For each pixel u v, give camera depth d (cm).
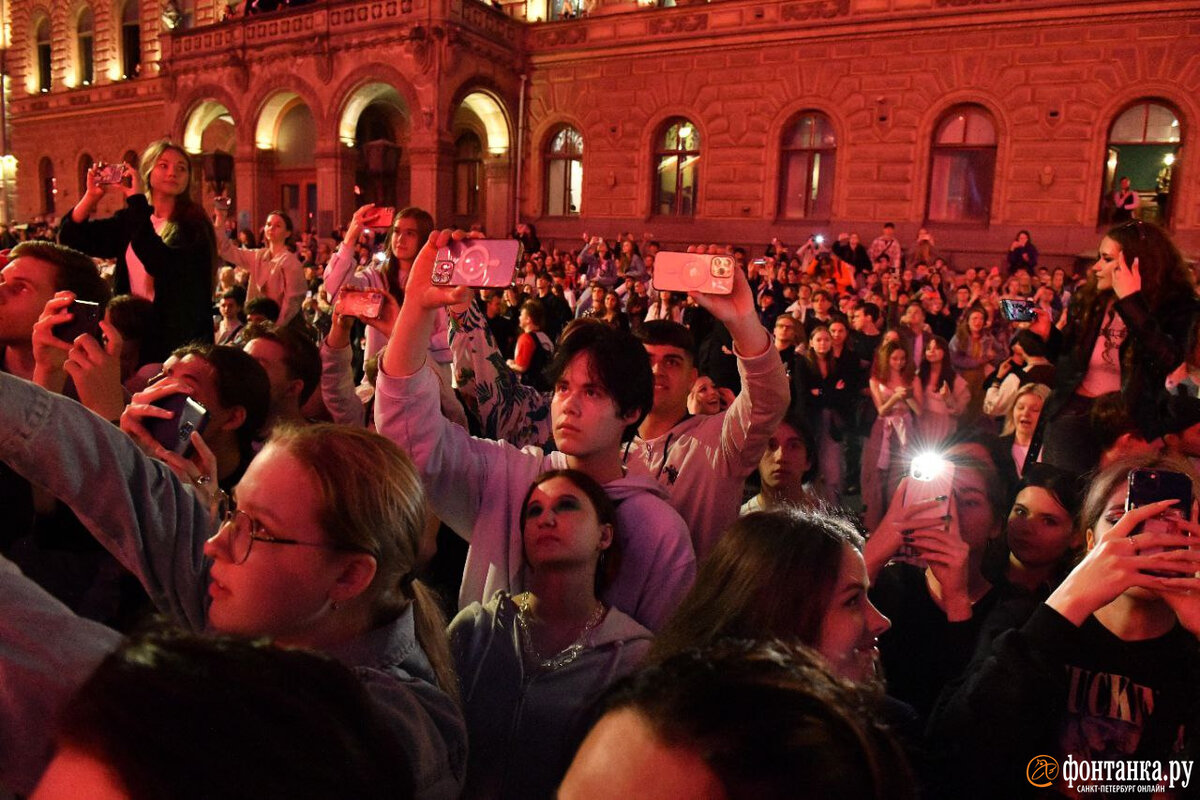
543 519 164
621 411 187
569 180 1923
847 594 131
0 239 1469
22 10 2600
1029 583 203
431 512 248
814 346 566
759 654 68
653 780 56
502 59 1836
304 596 112
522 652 161
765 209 1697
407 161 2053
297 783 51
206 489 152
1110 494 159
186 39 2019
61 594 164
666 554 182
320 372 272
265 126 1973
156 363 287
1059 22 1418
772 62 1661
